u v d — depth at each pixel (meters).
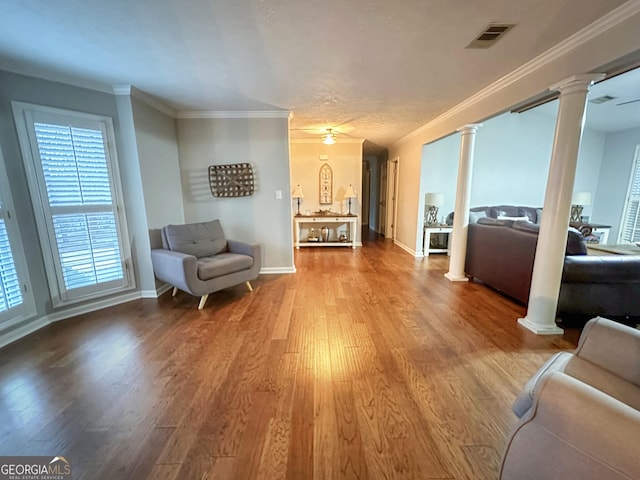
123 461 1.26
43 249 2.54
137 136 2.97
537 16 1.69
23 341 2.29
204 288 2.90
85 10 1.61
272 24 1.76
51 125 2.51
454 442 1.35
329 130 4.95
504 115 5.36
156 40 1.95
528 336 2.32
